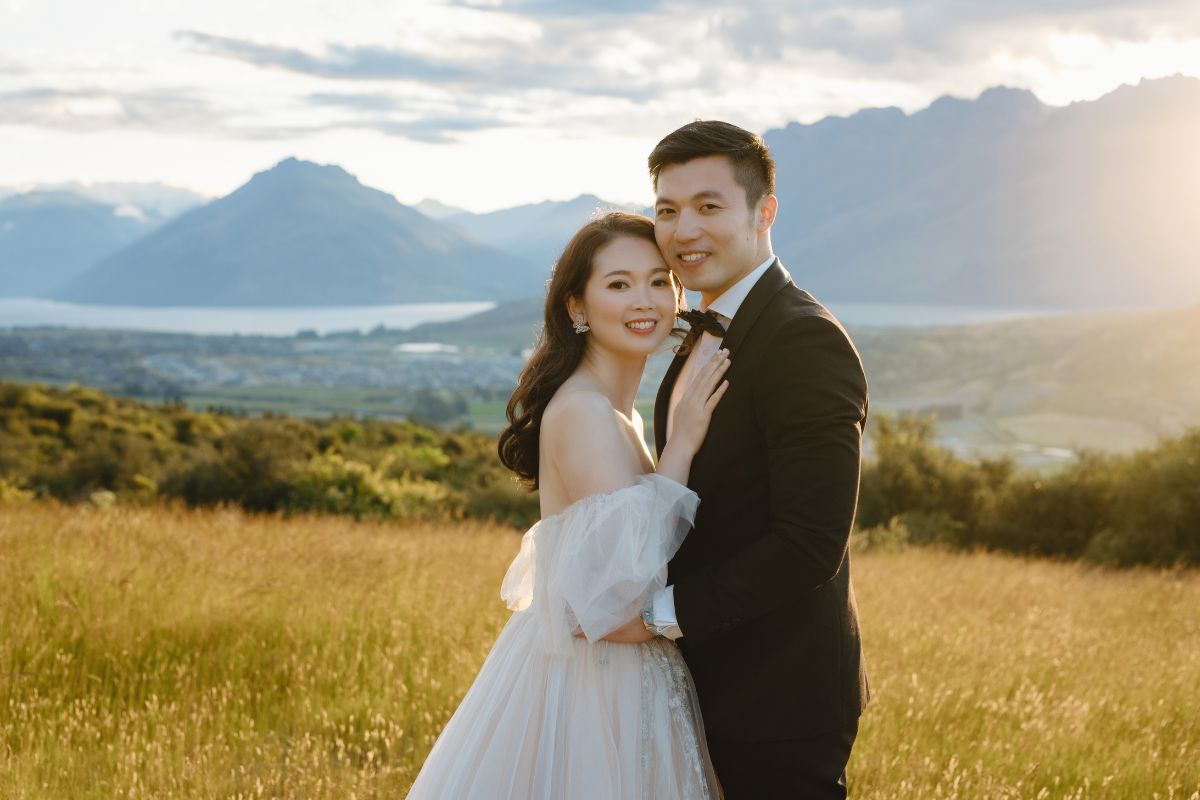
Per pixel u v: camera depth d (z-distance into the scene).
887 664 5.07
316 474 16.22
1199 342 134.00
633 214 2.52
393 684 4.20
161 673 4.21
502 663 2.53
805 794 2.31
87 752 3.46
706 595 2.19
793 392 2.16
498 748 2.39
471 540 9.59
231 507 12.40
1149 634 7.11
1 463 21.95
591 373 2.54
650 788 2.30
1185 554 16.00
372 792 3.18
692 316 2.50
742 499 2.29
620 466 2.34
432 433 31.02
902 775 3.47
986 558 13.44
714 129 2.32
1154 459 17.98
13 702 3.74
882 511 20.16
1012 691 4.85
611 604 2.21
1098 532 18.31
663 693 2.36
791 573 2.12
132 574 5.40
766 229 2.43
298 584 5.78
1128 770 3.73
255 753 3.50
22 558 5.65
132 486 20.94
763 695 2.30
